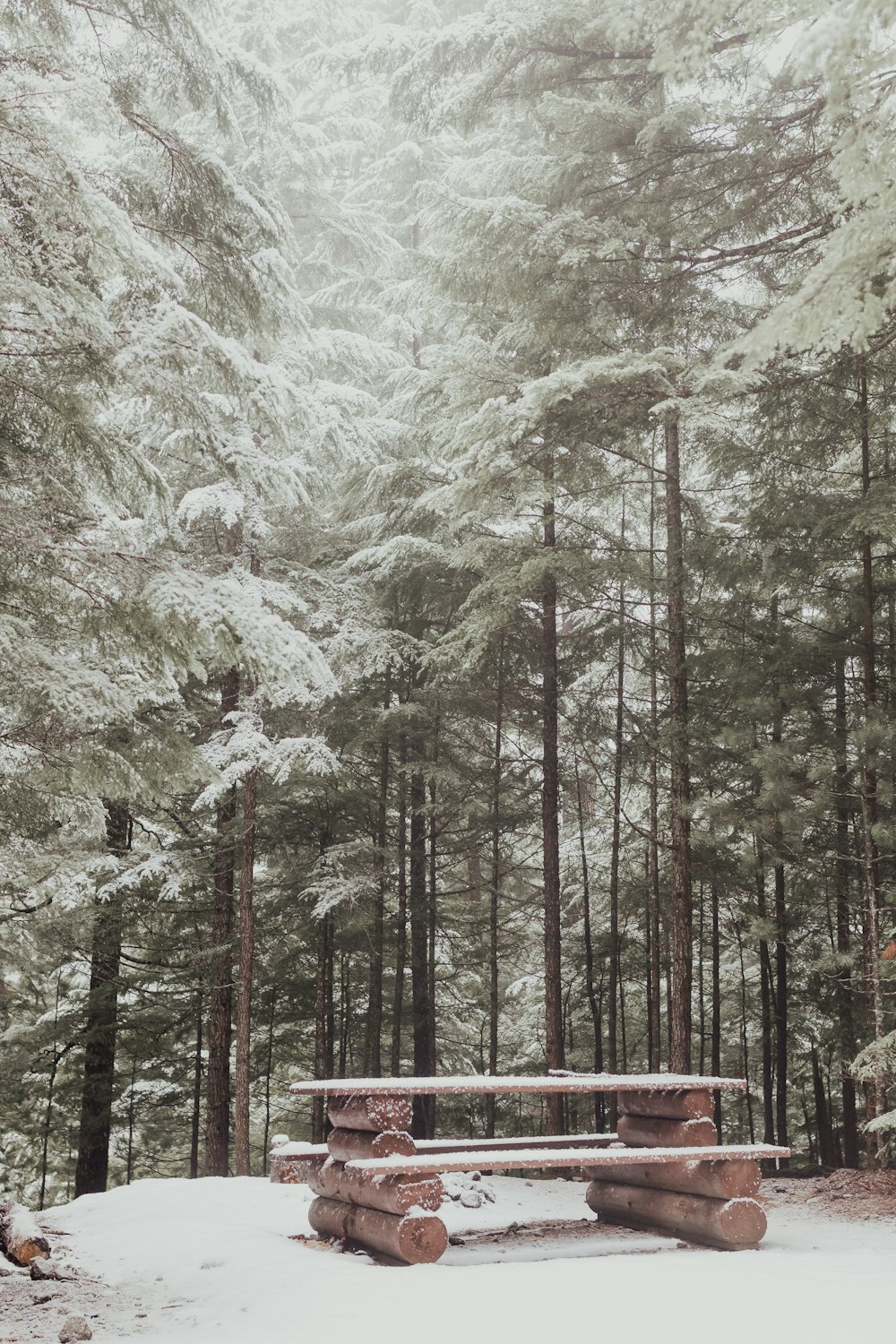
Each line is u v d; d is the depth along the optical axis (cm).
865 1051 1023
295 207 2047
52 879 1432
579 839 2308
